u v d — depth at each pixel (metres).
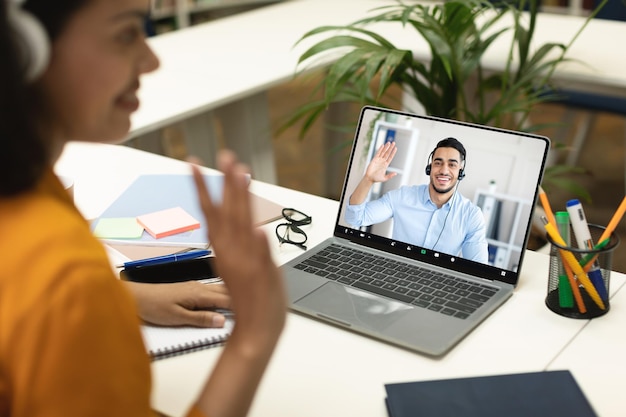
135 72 0.70
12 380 0.61
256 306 0.71
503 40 2.64
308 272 1.22
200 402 0.73
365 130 1.31
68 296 0.59
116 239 1.34
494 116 2.04
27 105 0.61
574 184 2.16
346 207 1.32
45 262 0.60
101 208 1.48
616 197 3.26
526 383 0.95
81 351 0.60
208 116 2.69
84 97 0.66
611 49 2.53
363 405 0.93
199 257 1.26
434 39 2.04
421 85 2.09
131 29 0.68
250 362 0.72
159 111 2.14
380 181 1.29
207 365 1.02
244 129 2.72
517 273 1.16
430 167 1.24
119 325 0.63
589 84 2.50
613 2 3.09
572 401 0.91
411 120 1.26
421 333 1.05
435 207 1.23
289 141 4.08
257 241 0.70
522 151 1.16
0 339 0.60
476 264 1.19
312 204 1.50
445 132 1.23
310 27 2.97
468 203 1.20
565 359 1.01
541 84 2.10
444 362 1.01
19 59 0.59
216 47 2.76
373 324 1.08
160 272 1.22
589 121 3.28
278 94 4.68
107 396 0.62
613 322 1.09
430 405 0.91
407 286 1.17
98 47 0.65
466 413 0.89
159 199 1.49
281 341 1.06
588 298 1.10
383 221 1.28
